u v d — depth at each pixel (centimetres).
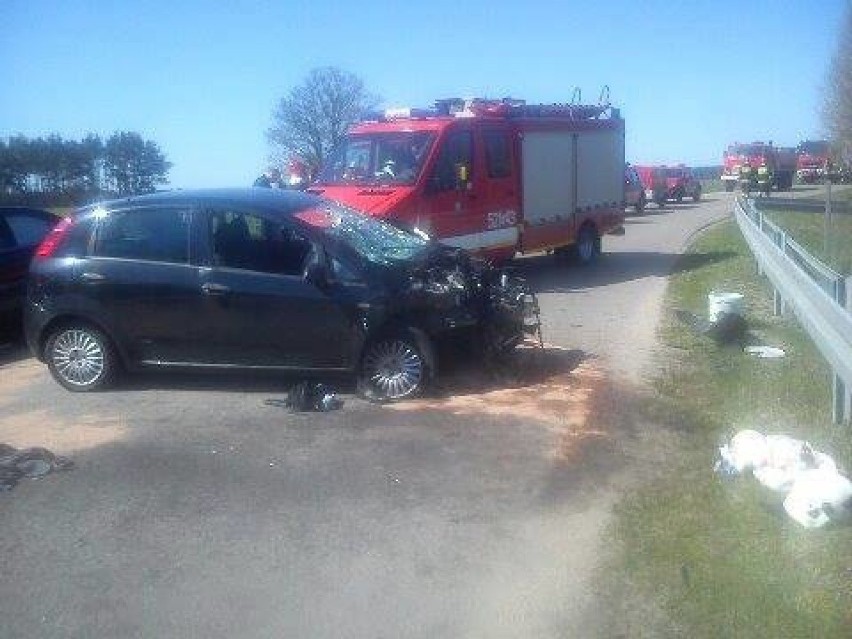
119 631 427
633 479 587
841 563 451
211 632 424
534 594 450
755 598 426
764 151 5106
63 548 508
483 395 779
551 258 1839
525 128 1441
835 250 1650
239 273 775
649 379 820
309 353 769
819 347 682
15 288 1061
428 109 1386
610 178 1753
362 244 798
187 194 816
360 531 522
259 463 628
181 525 534
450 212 1269
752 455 558
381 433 685
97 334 806
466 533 517
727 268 1583
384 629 424
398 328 760
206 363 793
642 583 451
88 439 686
